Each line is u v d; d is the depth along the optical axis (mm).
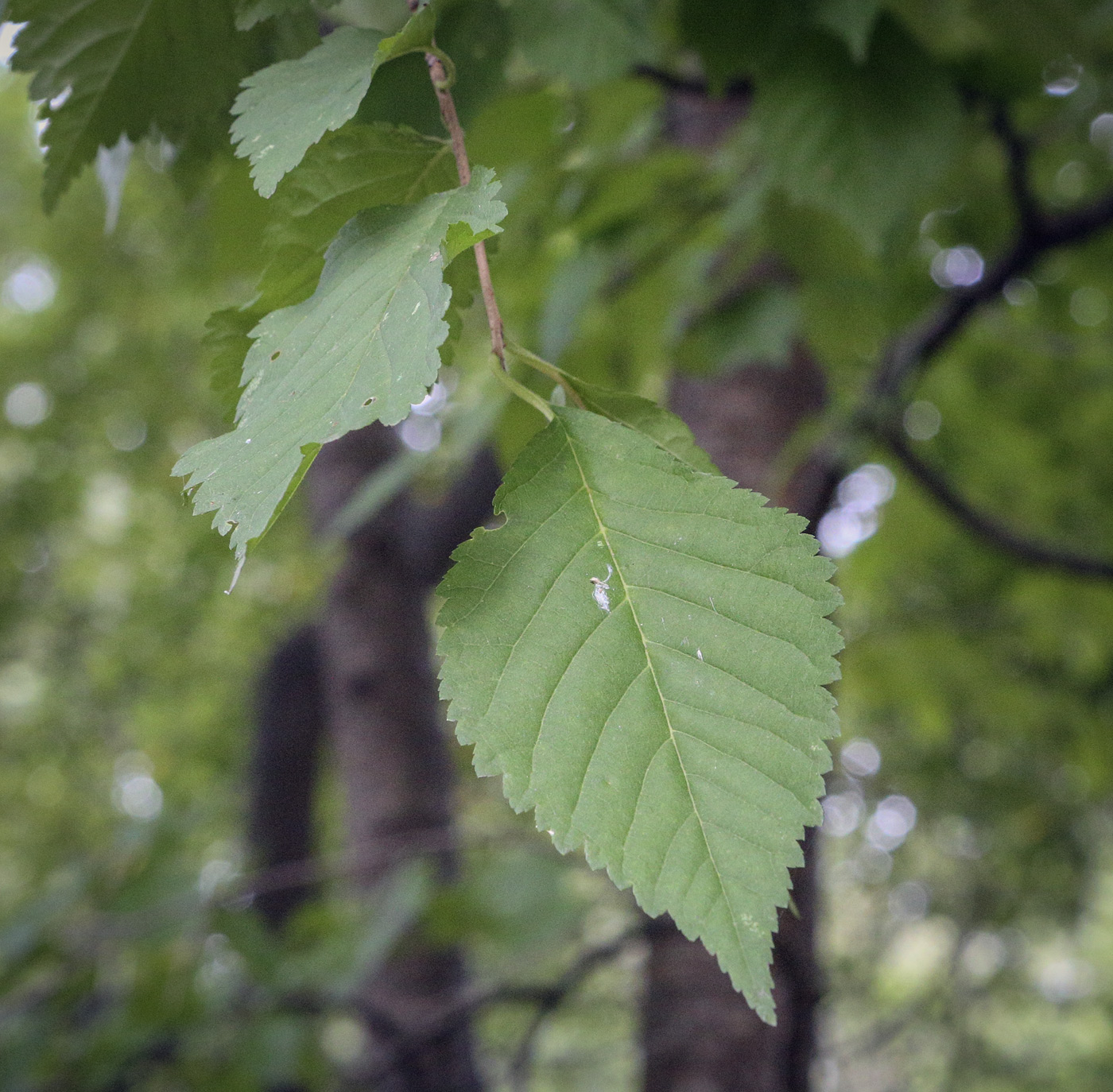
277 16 1042
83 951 3234
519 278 2357
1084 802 7562
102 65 1044
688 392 3330
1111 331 5379
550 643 666
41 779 10617
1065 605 5891
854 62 1649
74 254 7766
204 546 6922
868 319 2469
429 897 3424
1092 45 2064
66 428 9086
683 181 2320
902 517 5492
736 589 674
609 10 1471
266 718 6797
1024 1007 9312
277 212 793
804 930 2217
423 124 1128
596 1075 6715
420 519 4965
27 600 10008
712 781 634
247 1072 3148
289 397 640
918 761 7887
